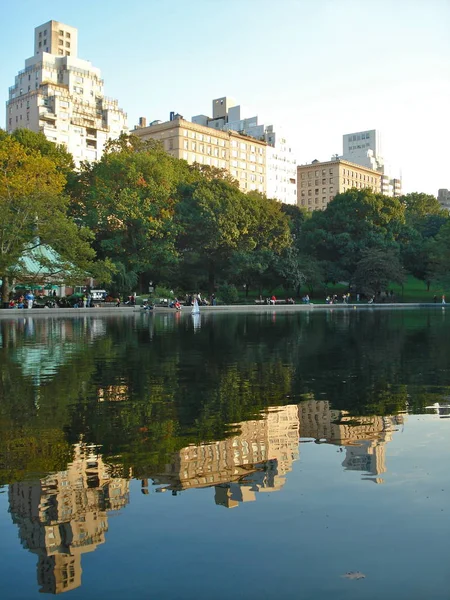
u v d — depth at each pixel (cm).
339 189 18275
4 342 2097
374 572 394
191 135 13475
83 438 744
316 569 399
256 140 15388
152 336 2398
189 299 6291
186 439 739
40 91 12319
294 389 1109
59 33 14512
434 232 11888
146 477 592
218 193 6669
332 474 599
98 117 13238
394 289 9969
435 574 391
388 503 517
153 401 988
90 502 525
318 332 2683
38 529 469
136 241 6144
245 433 769
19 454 675
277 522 477
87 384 1164
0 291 5062
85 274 4712
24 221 4403
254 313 5034
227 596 366
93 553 426
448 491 547
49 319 3784
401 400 999
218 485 567
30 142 6562
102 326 3077
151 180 6088
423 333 2636
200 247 6575
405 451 685
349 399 1006
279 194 16600
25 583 386
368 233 8994
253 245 6900
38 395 1041
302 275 7675
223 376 1276
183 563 409
